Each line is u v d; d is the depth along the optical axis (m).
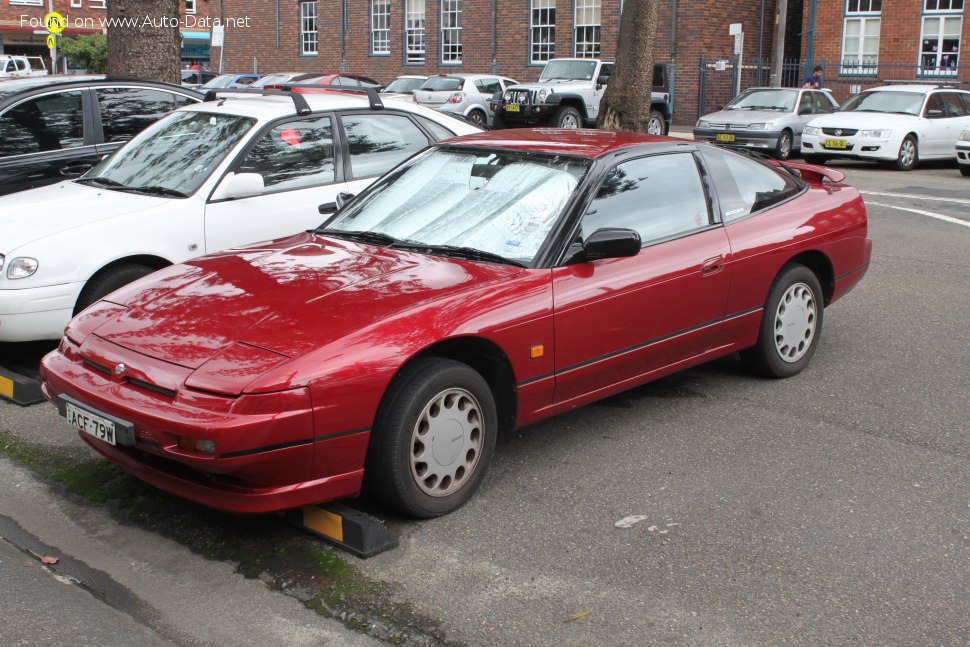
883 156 17.94
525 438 4.91
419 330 3.77
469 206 4.74
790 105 20.09
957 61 25.22
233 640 3.16
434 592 3.43
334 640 3.15
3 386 5.45
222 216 6.10
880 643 3.12
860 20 26.59
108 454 3.97
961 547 3.75
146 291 4.27
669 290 4.79
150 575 3.57
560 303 4.27
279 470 3.49
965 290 8.13
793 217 5.64
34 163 7.79
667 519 3.99
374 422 3.74
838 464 4.55
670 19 26.61
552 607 3.33
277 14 36.34
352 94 7.22
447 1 31.27
